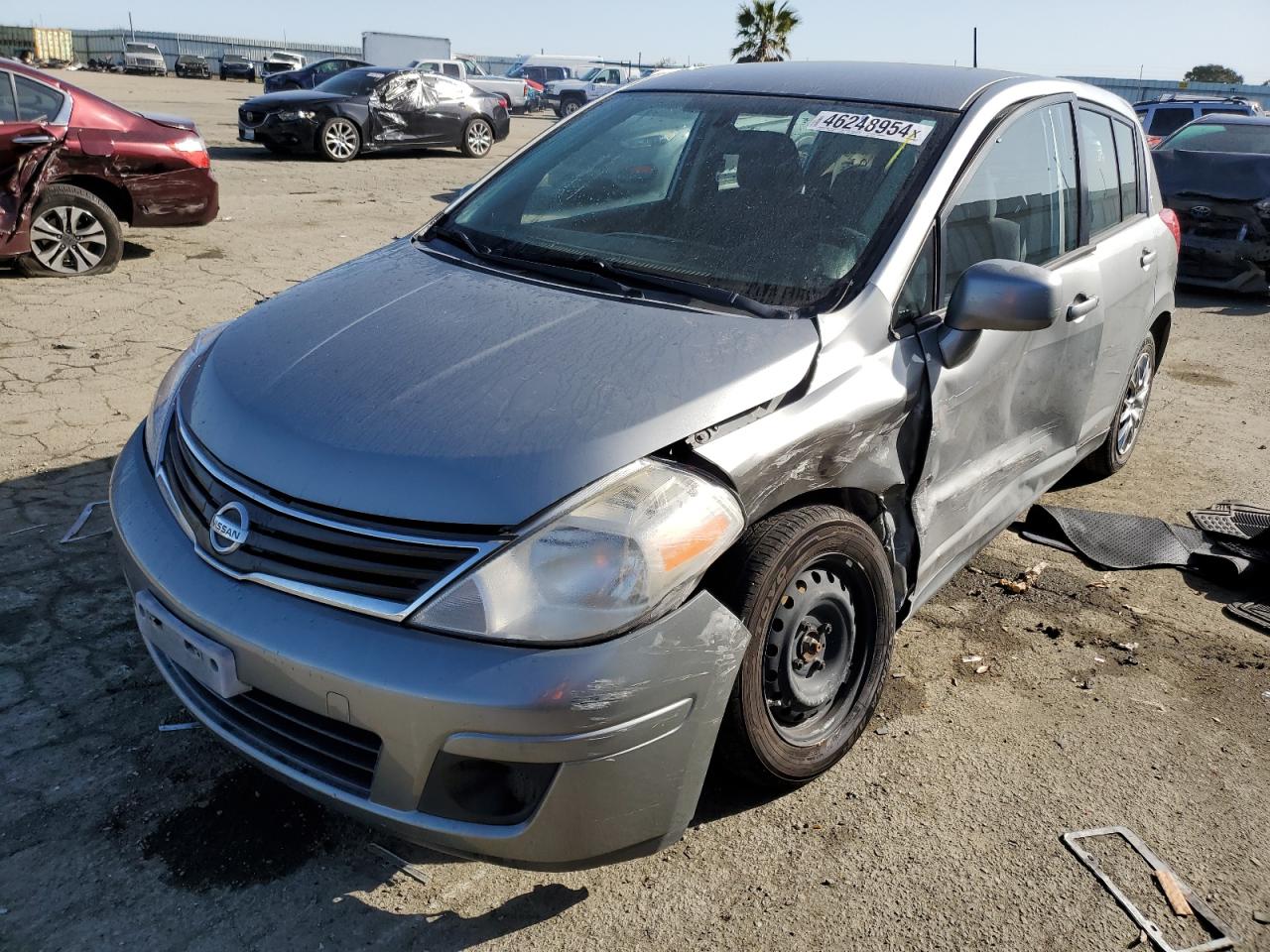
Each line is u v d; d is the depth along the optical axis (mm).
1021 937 2295
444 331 2484
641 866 2441
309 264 8375
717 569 2312
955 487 3064
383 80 15953
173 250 8547
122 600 3367
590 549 1963
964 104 3180
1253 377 7043
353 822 2518
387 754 1942
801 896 2371
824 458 2441
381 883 2346
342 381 2299
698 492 2121
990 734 3014
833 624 2645
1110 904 2400
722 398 2246
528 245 3059
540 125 29828
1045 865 2510
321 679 1938
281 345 2521
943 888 2420
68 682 2945
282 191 12062
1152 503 4809
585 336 2441
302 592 2012
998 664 3383
